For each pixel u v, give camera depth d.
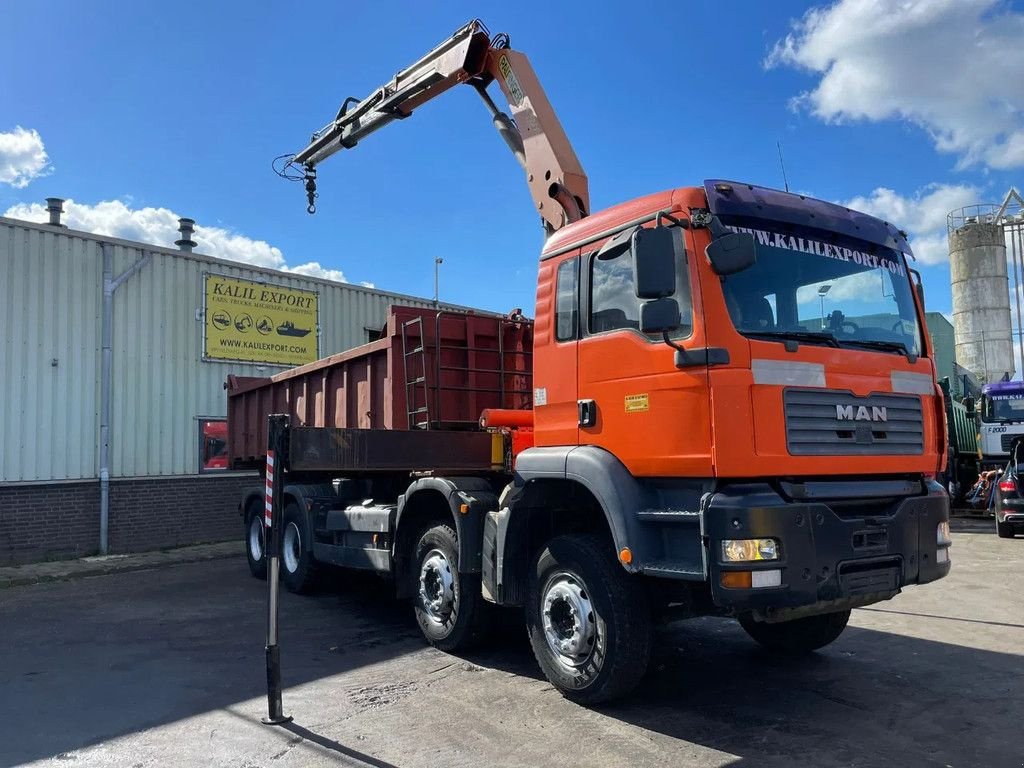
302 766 4.33
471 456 7.21
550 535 5.95
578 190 7.33
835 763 4.30
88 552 13.15
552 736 4.74
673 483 4.77
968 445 22.09
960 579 10.15
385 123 9.46
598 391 5.26
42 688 5.87
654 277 4.52
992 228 31.47
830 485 4.74
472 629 6.50
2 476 12.31
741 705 5.27
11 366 12.52
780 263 4.95
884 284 5.52
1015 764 4.27
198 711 5.29
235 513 15.17
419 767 4.30
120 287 13.91
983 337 31.12
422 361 7.51
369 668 6.32
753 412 4.48
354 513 8.09
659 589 5.16
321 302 16.80
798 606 4.39
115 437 13.66
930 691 5.55
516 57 7.81
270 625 5.13
